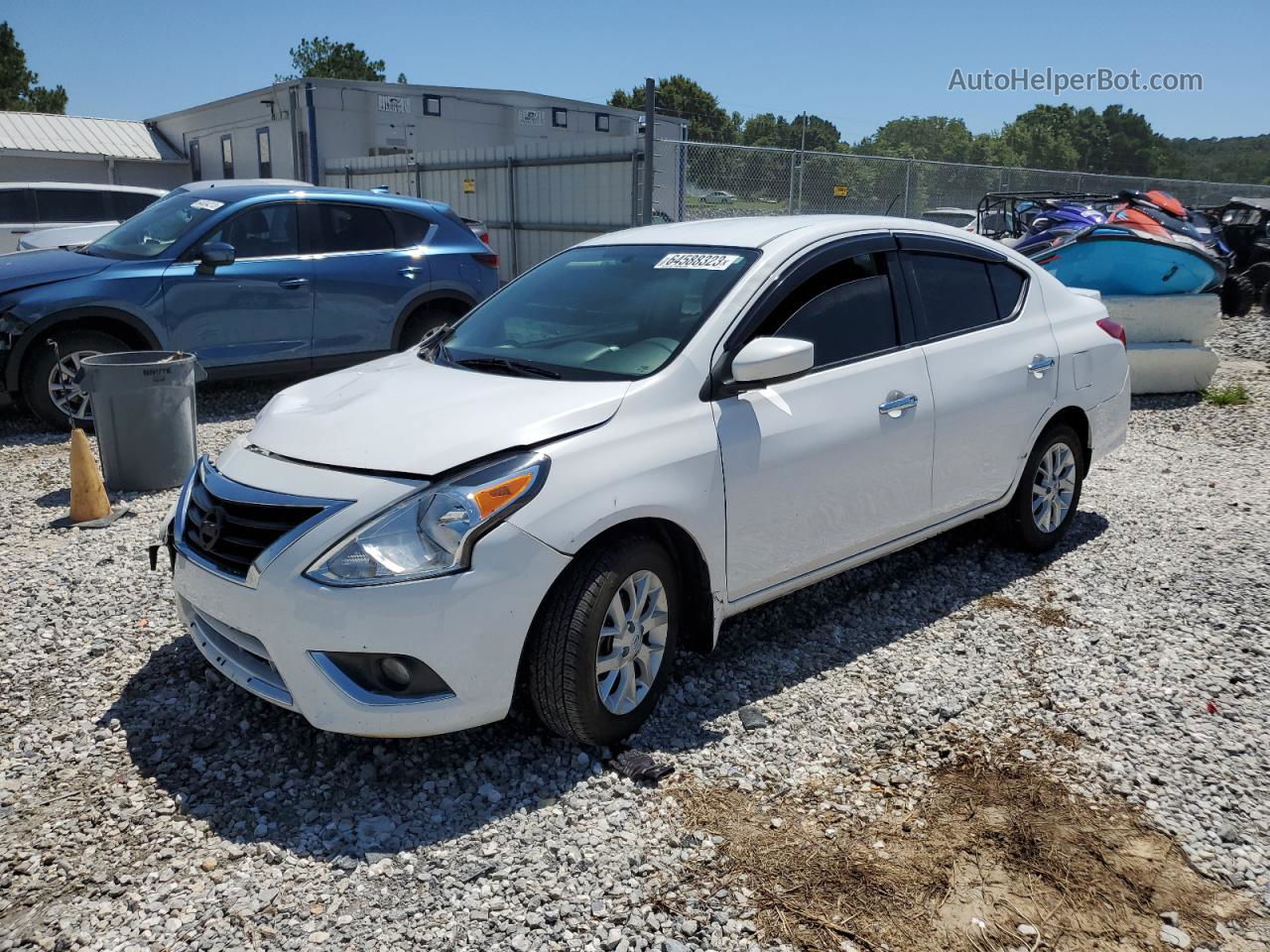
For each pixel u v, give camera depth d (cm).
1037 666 400
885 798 311
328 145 2083
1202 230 1519
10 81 6669
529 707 356
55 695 368
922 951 249
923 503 436
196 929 254
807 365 349
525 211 1612
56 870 275
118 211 1516
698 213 1535
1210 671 396
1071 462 518
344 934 253
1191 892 272
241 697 367
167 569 489
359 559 292
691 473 339
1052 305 512
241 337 807
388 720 295
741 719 355
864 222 434
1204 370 948
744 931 255
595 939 252
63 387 751
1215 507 613
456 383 363
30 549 516
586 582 313
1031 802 309
